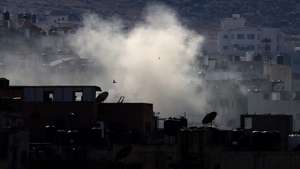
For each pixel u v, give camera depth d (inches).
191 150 7258.9
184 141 7278.5
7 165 6929.1
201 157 7244.1
